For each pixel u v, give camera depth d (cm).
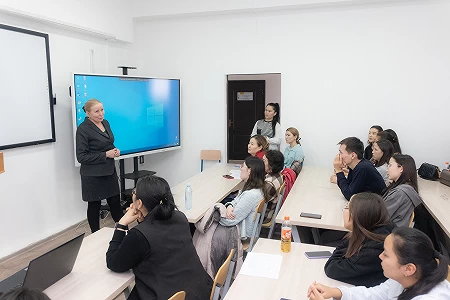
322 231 343
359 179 297
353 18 471
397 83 465
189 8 514
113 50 524
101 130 389
